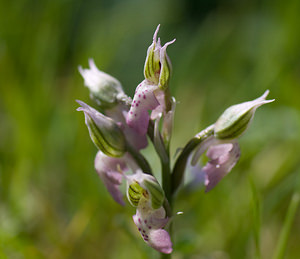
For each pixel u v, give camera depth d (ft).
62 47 0.74
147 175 0.44
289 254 0.59
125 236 0.57
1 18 0.69
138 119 0.45
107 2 0.85
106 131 0.45
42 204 0.61
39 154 0.63
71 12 0.77
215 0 0.90
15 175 0.61
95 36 0.77
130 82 0.82
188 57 0.77
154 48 0.45
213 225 0.58
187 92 0.74
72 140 0.64
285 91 0.68
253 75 0.71
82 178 0.62
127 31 0.80
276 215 0.60
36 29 0.71
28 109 0.65
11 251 0.54
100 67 0.72
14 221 0.59
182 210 0.59
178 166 0.46
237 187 0.60
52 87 0.70
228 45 0.78
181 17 0.90
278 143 0.64
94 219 0.59
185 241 0.52
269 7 0.81
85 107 0.45
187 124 0.70
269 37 0.75
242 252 0.56
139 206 0.45
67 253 0.57
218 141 0.46
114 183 0.47
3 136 0.68
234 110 0.46
